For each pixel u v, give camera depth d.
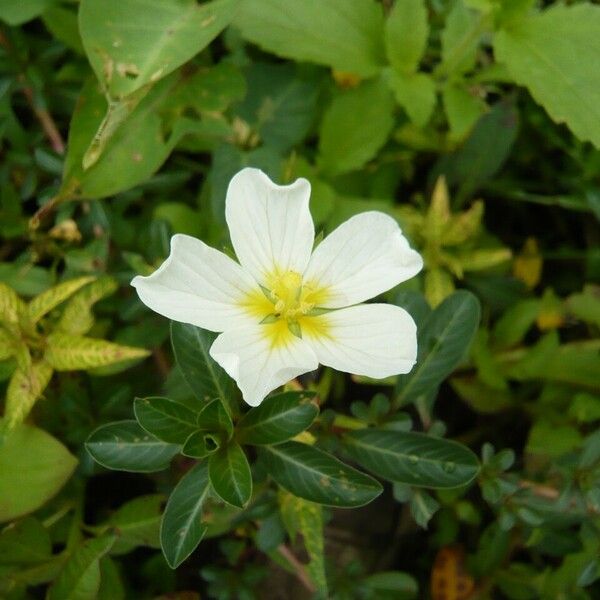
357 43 0.14
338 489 0.09
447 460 0.10
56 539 0.12
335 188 0.15
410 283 0.13
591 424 0.14
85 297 0.12
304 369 0.08
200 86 0.13
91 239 0.13
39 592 0.13
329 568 0.12
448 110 0.14
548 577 0.13
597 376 0.14
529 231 0.16
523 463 0.14
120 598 0.11
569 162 0.16
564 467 0.11
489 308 0.15
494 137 0.14
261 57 0.15
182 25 0.12
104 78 0.12
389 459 0.10
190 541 0.09
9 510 0.11
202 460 0.09
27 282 0.13
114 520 0.12
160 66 0.12
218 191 0.13
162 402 0.09
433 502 0.10
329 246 0.09
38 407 0.12
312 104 0.14
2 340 0.11
